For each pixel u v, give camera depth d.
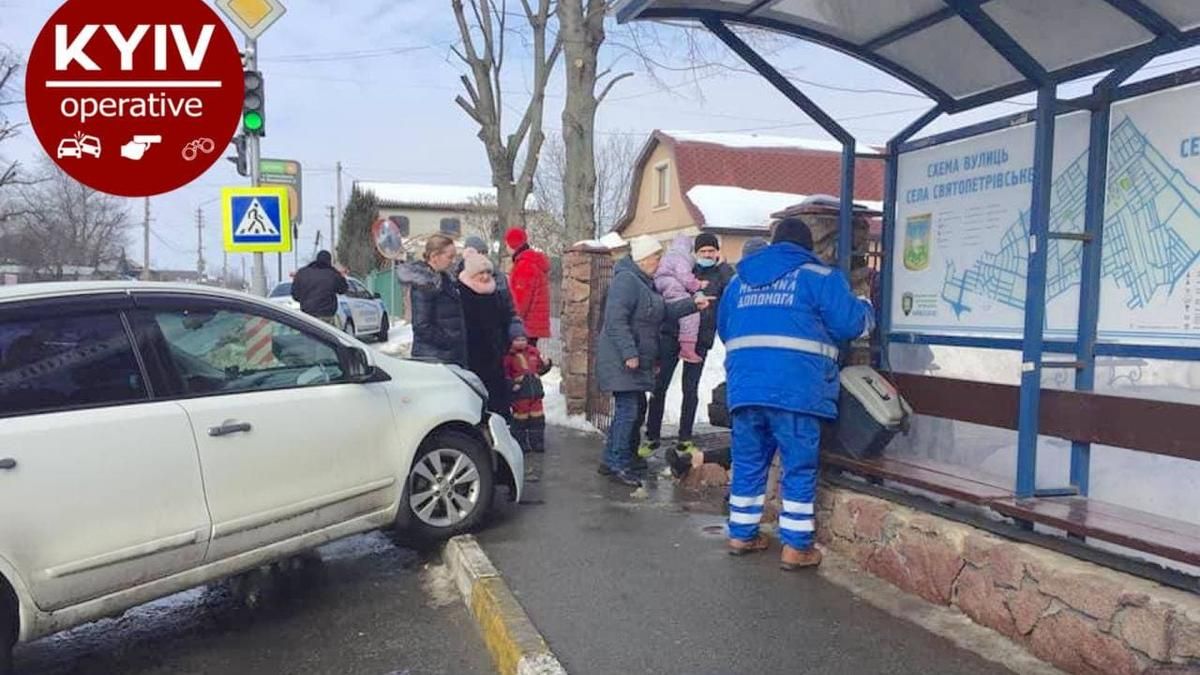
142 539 4.11
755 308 4.96
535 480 7.38
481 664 4.20
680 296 7.40
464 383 5.98
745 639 4.09
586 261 10.12
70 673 4.24
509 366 8.34
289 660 4.30
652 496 6.84
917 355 5.75
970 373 5.86
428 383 5.71
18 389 3.88
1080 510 3.95
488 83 16.66
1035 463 4.22
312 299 13.13
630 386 7.05
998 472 4.93
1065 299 4.43
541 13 16.17
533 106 16.59
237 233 10.23
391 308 40.47
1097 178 4.25
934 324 5.24
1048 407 4.28
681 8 5.20
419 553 5.83
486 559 5.11
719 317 5.30
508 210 16.89
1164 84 3.95
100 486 3.97
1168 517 3.85
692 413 7.99
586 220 13.60
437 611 4.86
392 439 5.35
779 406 4.83
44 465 3.81
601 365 7.15
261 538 4.62
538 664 3.73
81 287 4.25
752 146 29.12
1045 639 3.79
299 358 5.04
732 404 5.05
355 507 5.14
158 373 4.33
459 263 8.06
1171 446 3.74
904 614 4.35
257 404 4.65
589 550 5.45
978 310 4.93
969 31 4.98
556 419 10.31
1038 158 4.20
